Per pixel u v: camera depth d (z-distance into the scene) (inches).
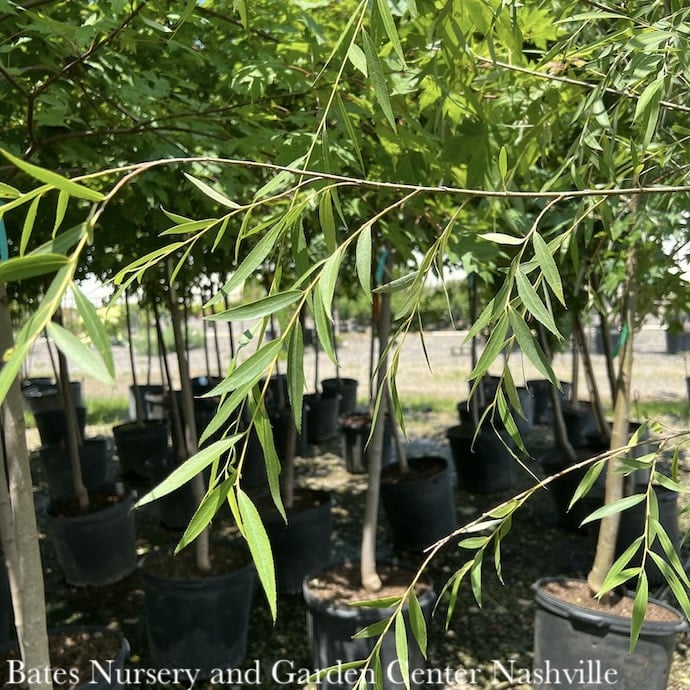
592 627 76.7
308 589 90.5
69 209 74.7
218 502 22.9
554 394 146.8
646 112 36.3
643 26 38.1
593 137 46.4
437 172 56.4
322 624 85.4
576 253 46.8
